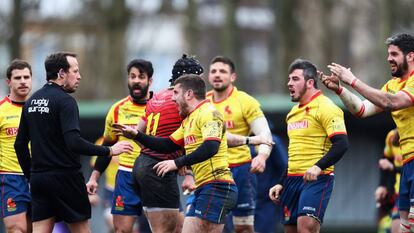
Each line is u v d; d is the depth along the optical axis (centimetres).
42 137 2964
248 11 15450
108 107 5394
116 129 2919
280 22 8431
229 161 3516
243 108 3488
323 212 3109
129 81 3469
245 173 3528
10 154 3391
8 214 3378
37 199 2991
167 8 10031
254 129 3481
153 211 3034
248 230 3556
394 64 2953
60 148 2966
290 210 3172
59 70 2989
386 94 2834
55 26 9925
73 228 3031
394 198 3816
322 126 3106
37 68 10925
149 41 11381
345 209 5553
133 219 3462
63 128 2919
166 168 2817
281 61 8431
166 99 3055
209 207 2892
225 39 8725
